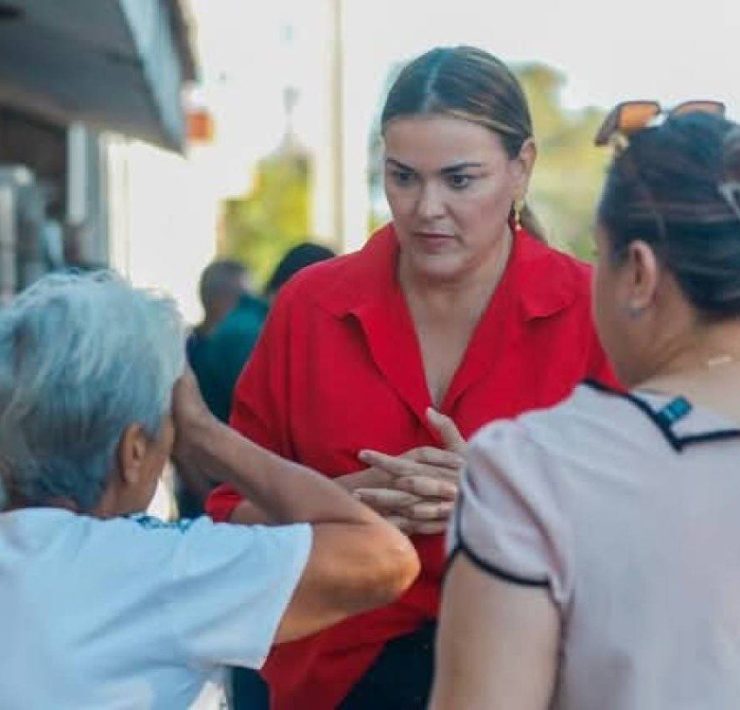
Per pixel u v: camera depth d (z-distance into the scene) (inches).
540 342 180.9
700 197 121.4
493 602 120.1
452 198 175.6
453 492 172.7
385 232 185.9
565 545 119.8
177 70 800.9
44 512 141.4
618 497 120.1
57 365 138.6
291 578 142.7
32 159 987.9
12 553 139.6
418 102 175.0
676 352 124.1
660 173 122.3
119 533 140.9
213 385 350.6
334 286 184.1
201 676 142.6
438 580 176.7
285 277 323.9
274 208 2341.3
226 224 2277.3
